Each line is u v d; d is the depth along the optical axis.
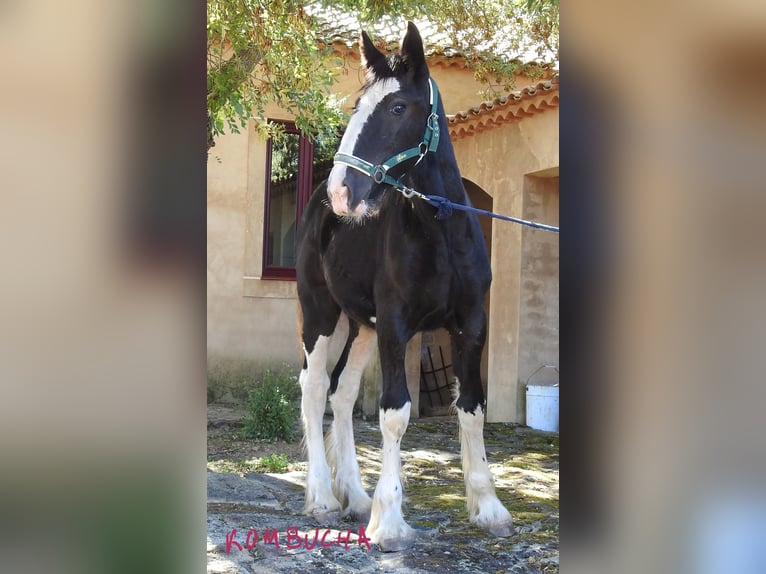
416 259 3.18
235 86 4.59
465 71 7.88
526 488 4.52
